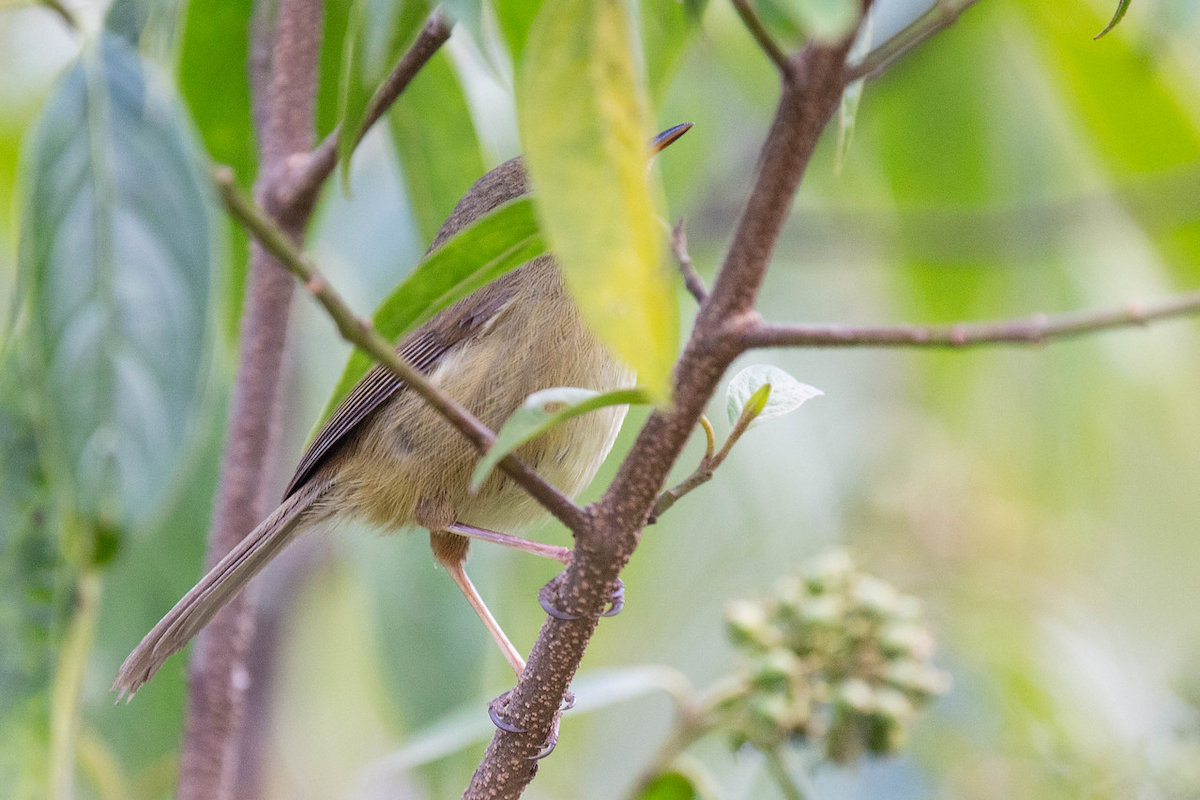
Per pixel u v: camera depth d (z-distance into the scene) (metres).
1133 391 11.91
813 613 7.46
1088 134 10.92
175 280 5.21
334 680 12.45
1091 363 11.75
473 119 8.20
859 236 11.50
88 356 5.13
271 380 7.72
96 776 8.83
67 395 5.12
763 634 7.57
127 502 5.09
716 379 4.65
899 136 11.15
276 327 7.69
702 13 5.46
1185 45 10.22
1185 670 8.92
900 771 9.57
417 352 7.75
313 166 7.20
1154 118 10.38
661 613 11.33
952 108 11.01
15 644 6.28
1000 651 9.80
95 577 6.32
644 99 3.51
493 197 9.21
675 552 11.20
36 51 11.01
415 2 5.42
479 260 4.52
